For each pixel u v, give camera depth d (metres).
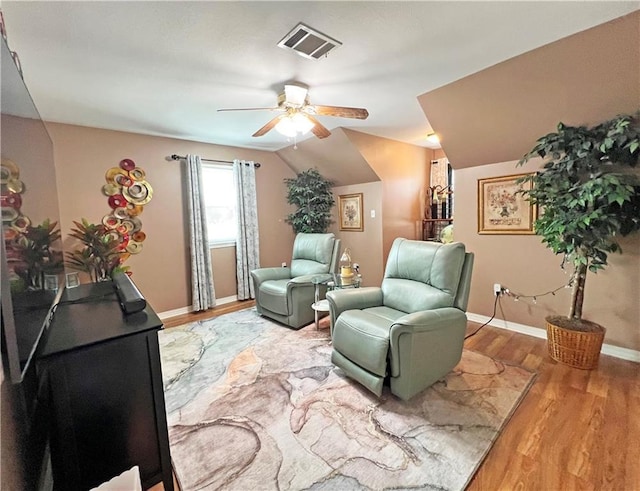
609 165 2.27
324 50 1.92
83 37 1.71
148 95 2.55
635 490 1.34
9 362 0.85
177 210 3.96
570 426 1.73
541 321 3.00
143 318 1.39
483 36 1.83
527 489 1.36
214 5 1.49
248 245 4.52
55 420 1.15
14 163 1.03
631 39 1.76
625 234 2.22
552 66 2.08
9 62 1.04
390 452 1.58
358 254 4.85
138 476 1.16
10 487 0.88
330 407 1.95
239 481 1.44
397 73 2.26
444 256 2.28
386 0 1.50
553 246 2.38
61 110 2.81
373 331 2.02
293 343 2.93
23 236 1.07
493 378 2.24
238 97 2.63
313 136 4.05
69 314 1.45
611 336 2.59
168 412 1.94
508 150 2.98
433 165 5.09
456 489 1.37
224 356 2.70
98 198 3.38
